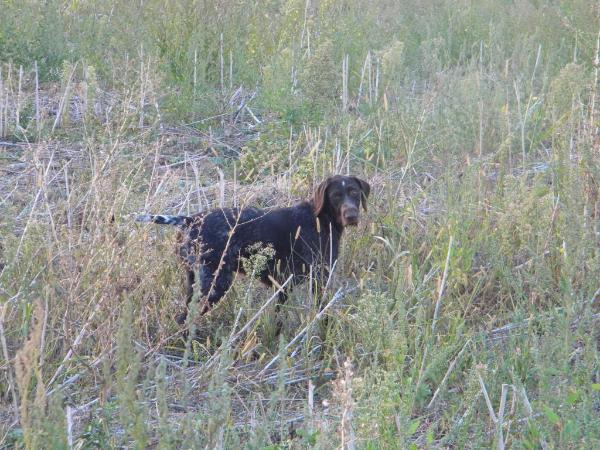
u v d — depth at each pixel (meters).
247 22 13.94
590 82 10.13
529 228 7.44
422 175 9.88
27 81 12.26
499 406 5.86
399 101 10.83
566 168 8.02
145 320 6.57
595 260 6.48
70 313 6.35
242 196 9.05
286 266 7.76
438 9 16.19
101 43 12.64
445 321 7.06
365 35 14.18
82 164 9.12
